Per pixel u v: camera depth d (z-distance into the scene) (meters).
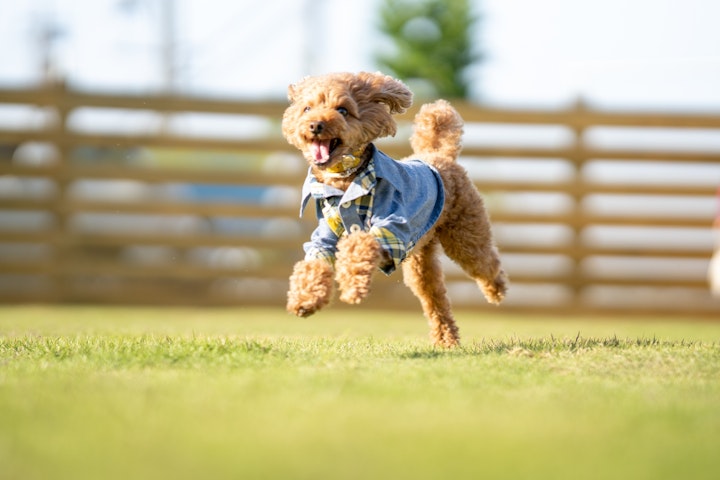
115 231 17.41
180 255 18.09
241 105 17.47
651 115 17.48
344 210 7.51
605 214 17.50
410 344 8.61
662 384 6.01
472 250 8.74
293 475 3.78
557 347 7.66
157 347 7.25
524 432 4.53
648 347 7.71
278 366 6.52
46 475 3.79
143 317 14.60
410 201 7.74
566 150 17.50
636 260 17.56
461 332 12.16
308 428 4.55
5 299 17.36
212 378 5.91
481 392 5.55
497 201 22.55
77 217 17.52
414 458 4.06
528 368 6.54
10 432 4.48
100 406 5.00
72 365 6.57
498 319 16.64
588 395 5.53
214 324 12.97
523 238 17.98
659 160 17.50
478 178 17.47
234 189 24.61
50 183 17.30
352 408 5.00
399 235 7.41
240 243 17.38
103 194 19.98
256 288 18.81
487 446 4.26
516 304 17.53
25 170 17.22
